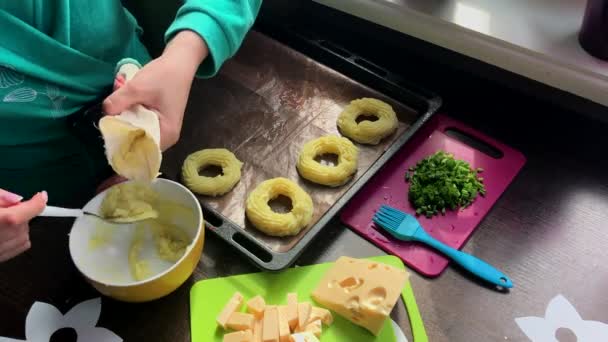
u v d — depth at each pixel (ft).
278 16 2.65
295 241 1.79
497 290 1.66
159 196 1.69
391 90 2.22
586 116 2.10
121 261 1.65
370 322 1.54
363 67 2.29
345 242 1.80
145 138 1.36
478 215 1.85
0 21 1.51
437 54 2.34
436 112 2.11
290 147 2.09
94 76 1.77
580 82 2.00
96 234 1.64
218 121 2.18
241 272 1.72
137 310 1.62
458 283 1.68
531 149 2.03
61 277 1.67
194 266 1.58
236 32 1.75
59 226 1.80
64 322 1.58
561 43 2.05
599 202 1.88
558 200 1.89
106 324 1.59
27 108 1.65
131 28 1.97
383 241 1.79
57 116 1.73
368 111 2.17
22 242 1.38
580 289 1.66
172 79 1.55
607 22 1.87
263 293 1.67
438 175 1.91
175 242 1.70
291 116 2.20
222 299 1.65
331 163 2.03
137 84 1.47
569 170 1.97
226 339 1.51
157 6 2.24
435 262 1.72
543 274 1.70
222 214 1.86
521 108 2.17
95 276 1.56
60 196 1.94
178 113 1.57
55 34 1.65
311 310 1.59
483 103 2.20
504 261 1.74
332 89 2.29
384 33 2.43
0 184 1.85
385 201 1.91
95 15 1.72
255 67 2.38
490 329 1.58
